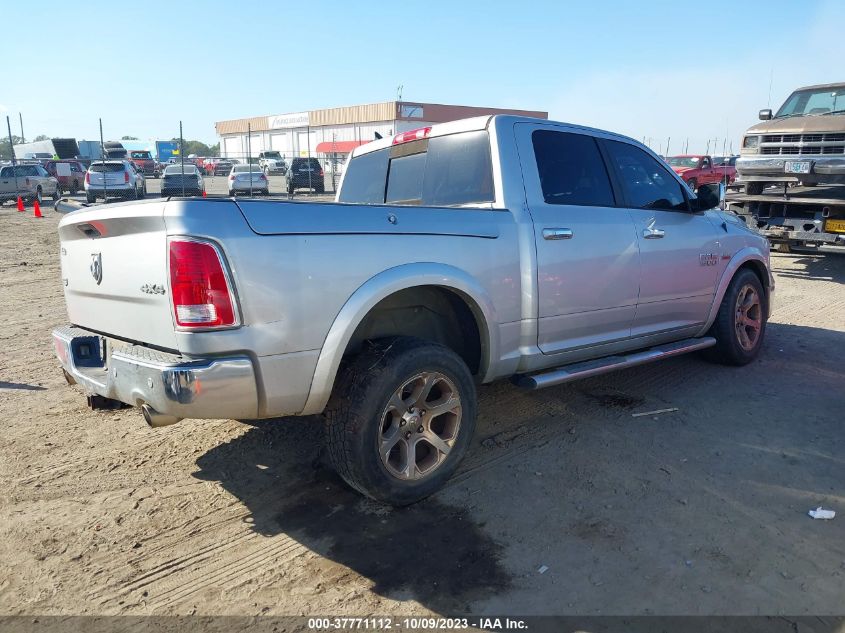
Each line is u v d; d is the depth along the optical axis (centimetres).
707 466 373
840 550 292
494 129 395
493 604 261
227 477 368
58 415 460
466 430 349
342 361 332
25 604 264
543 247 385
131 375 288
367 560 291
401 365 313
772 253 1260
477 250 354
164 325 282
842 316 753
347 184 513
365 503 338
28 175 2856
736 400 477
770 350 611
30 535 311
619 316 438
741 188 1086
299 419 450
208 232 269
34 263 1234
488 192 394
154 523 322
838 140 961
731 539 301
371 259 312
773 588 267
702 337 532
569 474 365
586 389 502
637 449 396
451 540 304
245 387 280
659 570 279
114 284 310
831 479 357
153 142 6106
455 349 391
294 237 289
